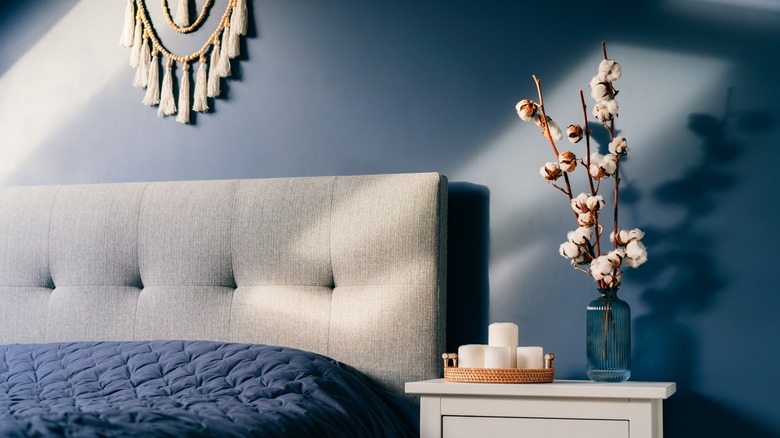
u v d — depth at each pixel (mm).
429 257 2383
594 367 2188
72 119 2904
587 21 2498
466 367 2102
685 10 2430
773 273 2299
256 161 2721
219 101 2777
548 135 2293
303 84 2709
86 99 2898
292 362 2125
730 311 2320
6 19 3000
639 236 2199
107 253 2629
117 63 2887
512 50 2545
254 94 2748
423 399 2059
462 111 2564
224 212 2559
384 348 2371
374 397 2164
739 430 2289
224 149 2756
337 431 1858
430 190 2406
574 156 2260
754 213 2328
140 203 2637
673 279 2365
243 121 2748
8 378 2135
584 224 2215
